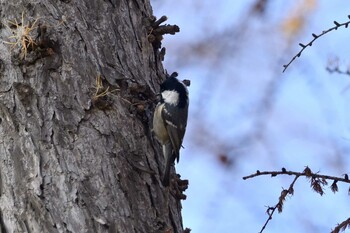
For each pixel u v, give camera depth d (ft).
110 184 32.40
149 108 37.32
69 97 33.55
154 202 33.86
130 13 38.73
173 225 34.53
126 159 33.65
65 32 34.88
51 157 32.07
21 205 31.42
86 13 36.35
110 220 31.53
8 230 31.30
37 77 33.47
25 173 31.86
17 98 33.06
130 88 35.53
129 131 34.55
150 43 39.40
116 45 36.68
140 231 32.24
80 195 31.53
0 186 31.96
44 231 30.86
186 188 37.37
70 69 34.09
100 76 34.73
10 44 34.12
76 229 30.94
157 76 39.99
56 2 35.60
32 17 34.71
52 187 31.55
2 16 34.86
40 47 33.78
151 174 34.40
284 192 32.24
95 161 32.60
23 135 32.48
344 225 30.66
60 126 32.78
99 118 33.76
